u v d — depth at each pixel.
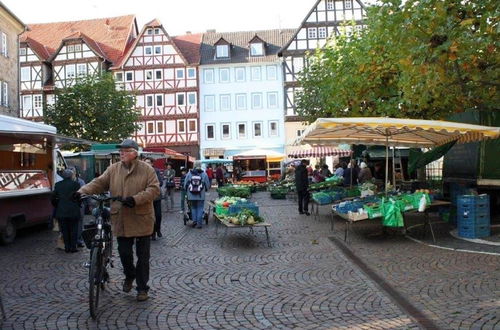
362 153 23.77
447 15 10.08
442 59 10.25
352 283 6.99
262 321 5.41
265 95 51.94
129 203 5.73
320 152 30.70
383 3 11.11
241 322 5.39
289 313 5.68
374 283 6.93
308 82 27.94
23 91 52.00
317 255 9.23
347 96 17.39
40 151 14.62
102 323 5.40
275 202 23.27
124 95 34.28
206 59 53.12
